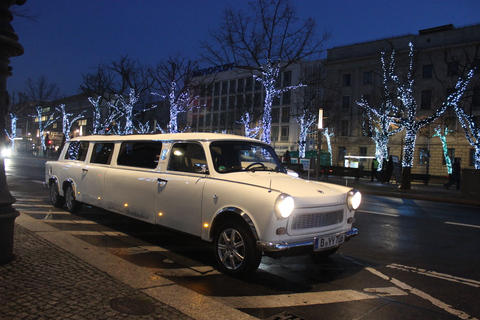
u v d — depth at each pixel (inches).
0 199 144.6
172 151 211.9
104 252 176.1
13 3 151.6
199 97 2797.7
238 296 148.8
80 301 117.3
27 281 131.1
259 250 161.3
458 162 799.7
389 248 245.8
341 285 169.0
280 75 2274.9
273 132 2321.6
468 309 144.9
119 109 1430.9
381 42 1754.4
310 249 164.9
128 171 235.5
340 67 1877.5
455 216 409.4
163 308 117.6
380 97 1478.8
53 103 2358.5
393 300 152.2
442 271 196.7
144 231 263.6
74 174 295.0
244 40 845.8
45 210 322.0
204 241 183.2
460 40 1525.6
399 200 577.6
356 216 375.2
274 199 153.6
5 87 149.7
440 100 1402.6
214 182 179.9
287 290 159.0
